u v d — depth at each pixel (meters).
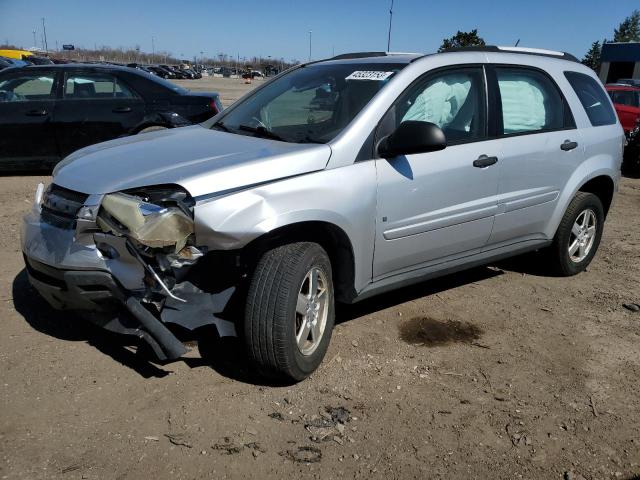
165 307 3.07
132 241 3.01
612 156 5.20
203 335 3.84
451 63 4.05
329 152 3.37
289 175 3.20
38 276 3.41
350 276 3.58
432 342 3.96
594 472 2.78
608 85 13.66
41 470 2.60
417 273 3.99
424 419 3.11
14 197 7.22
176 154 3.42
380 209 3.57
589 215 5.25
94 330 3.83
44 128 8.13
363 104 3.65
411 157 3.71
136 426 2.93
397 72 3.81
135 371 3.40
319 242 3.54
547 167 4.61
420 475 2.71
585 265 5.40
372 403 3.23
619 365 3.78
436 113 3.94
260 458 2.76
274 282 3.11
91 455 2.71
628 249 6.32
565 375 3.62
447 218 3.96
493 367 3.67
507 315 4.45
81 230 3.10
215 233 2.97
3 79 8.10
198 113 8.51
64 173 3.43
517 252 4.71
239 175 3.07
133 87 8.44
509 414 3.19
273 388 3.31
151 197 3.03
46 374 3.32
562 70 4.93
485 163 4.11
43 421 2.92
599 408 3.29
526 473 2.76
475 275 5.27
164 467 2.66
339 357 3.67
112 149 3.68
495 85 4.30
